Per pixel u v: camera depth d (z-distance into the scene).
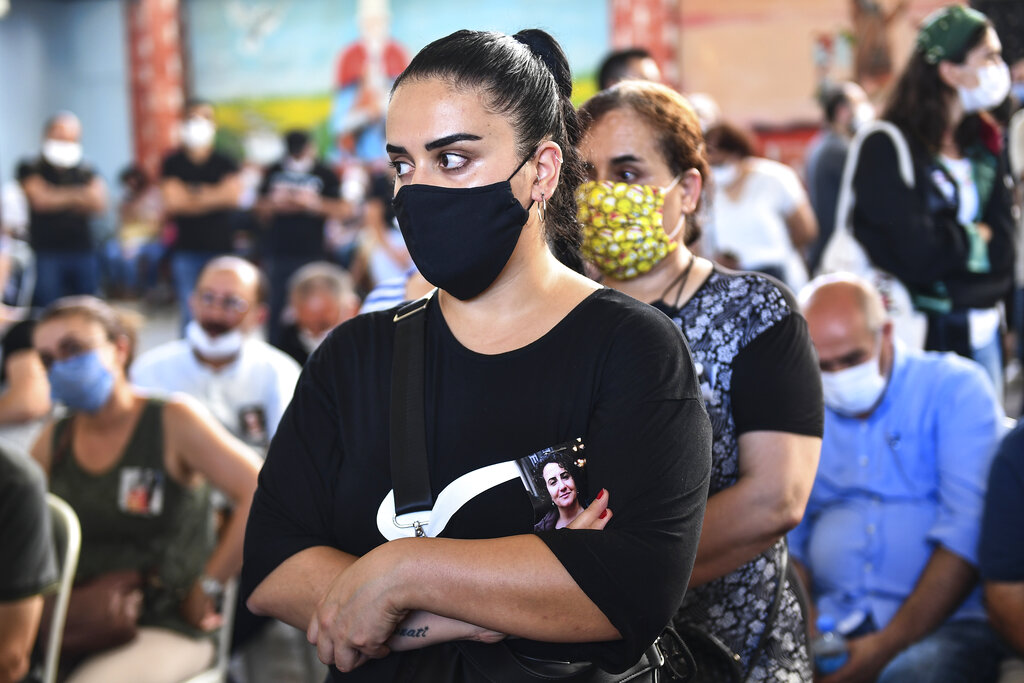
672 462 1.17
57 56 15.44
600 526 1.15
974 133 2.83
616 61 3.55
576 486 1.17
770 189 4.87
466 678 1.21
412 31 14.29
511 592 1.12
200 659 2.62
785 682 1.69
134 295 13.14
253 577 1.29
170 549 2.65
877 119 2.92
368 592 1.14
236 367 3.50
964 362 2.35
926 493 2.33
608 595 1.12
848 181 2.95
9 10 14.98
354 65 14.57
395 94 1.18
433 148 1.15
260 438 3.51
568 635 1.13
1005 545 2.06
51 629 2.29
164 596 2.66
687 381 1.21
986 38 2.70
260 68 14.84
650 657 1.26
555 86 1.23
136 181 13.43
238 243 10.68
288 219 8.05
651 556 1.13
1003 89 2.72
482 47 1.17
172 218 8.27
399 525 1.21
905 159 2.79
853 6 10.21
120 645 2.54
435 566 1.13
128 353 2.68
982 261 2.83
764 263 4.87
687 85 12.82
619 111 1.70
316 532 1.29
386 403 1.26
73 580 2.62
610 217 1.64
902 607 2.28
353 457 1.26
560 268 1.25
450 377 1.23
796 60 12.40
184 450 2.64
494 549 1.13
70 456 2.68
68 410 2.75
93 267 9.61
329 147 14.73
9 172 15.19
